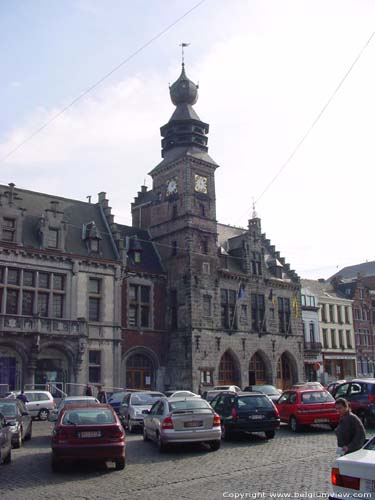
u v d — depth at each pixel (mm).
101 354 41312
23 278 38625
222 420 20641
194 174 51000
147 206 54781
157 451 17609
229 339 49500
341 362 67000
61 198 46031
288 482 11945
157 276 48406
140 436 22172
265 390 33156
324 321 65312
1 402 19938
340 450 9953
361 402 22453
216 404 22141
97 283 42688
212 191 52000
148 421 19391
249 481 12211
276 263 57875
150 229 53188
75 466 15047
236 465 14555
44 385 37281
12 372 36438
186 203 49500
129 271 45938
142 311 46844
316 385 33750
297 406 22516
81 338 39031
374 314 73625
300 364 56250
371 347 71250
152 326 46719
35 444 20047
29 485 12523
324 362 64688
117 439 14242
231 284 51438
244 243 54125
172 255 49500
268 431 20438
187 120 53344
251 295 53094
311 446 18156
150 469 14367
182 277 48031
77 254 41375
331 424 23484
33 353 36312
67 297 40281
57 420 14844
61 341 38188
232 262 53500
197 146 53438
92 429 14117
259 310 53500
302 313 61875
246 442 19641
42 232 40062
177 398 18578
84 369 39750
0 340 35406
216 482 12273
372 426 23094
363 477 7410
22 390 33812
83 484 12570
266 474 13039
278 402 24516
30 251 38875
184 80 54906
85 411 14852
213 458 15938
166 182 52719
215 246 50750
